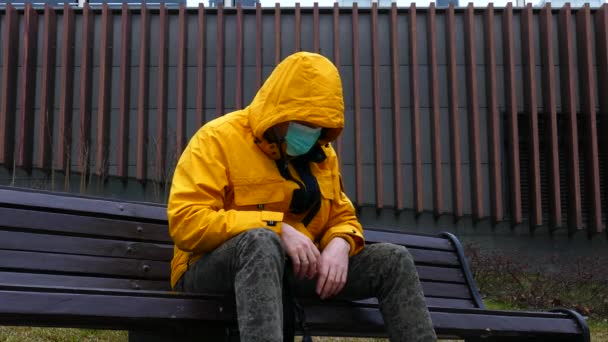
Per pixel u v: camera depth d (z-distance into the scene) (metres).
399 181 13.61
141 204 3.12
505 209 13.83
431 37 14.01
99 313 2.22
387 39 14.28
